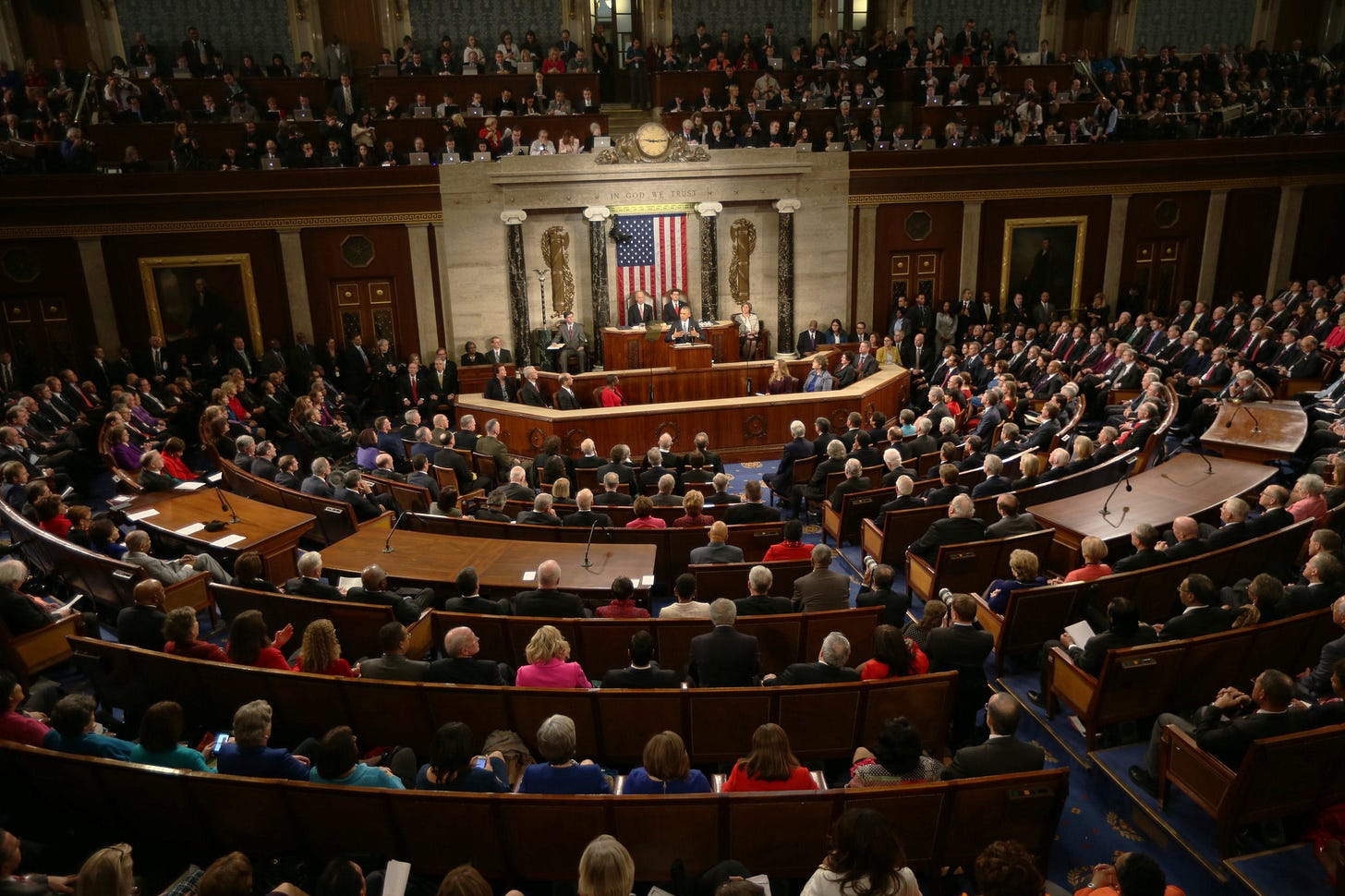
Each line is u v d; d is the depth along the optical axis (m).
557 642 5.89
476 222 18.08
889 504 9.19
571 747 4.71
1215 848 5.36
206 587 7.39
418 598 7.41
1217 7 22.59
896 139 19.19
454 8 20.88
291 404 16.38
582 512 9.01
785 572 7.80
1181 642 5.95
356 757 4.77
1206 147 19.39
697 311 19.19
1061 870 5.34
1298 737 4.87
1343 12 22.52
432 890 4.48
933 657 6.23
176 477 11.72
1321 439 11.23
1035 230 19.80
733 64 20.95
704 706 5.65
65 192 16.05
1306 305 16.64
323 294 18.00
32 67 18.08
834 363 18.08
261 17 20.06
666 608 6.88
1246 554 7.56
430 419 17.11
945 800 4.54
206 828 4.77
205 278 17.39
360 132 17.83
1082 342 17.41
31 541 8.46
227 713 6.10
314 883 4.62
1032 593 6.95
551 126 18.80
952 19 22.30
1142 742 6.39
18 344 16.58
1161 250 20.22
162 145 17.69
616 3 21.91
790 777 4.66
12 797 5.00
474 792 4.59
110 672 6.22
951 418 11.80
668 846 4.54
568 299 18.95
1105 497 9.27
